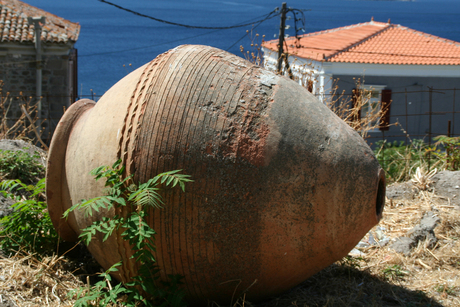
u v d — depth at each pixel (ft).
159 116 10.21
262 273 10.39
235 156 9.91
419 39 63.87
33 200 13.75
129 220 9.87
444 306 11.83
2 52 45.70
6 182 13.98
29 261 12.49
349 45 59.57
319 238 10.23
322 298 11.74
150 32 361.51
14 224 13.30
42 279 11.73
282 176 9.95
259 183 9.88
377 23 74.33
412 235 15.72
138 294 10.25
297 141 10.19
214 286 10.53
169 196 9.90
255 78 10.87
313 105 10.91
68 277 12.39
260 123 10.18
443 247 15.23
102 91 120.88
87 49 245.65
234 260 10.12
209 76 10.60
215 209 9.84
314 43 64.59
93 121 11.36
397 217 17.63
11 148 20.72
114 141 10.50
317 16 577.02
